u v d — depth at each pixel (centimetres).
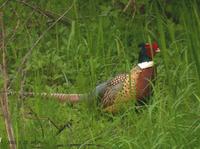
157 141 1064
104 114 1271
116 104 1270
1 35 1030
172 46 1472
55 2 1673
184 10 1459
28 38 1548
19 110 1173
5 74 1005
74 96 1298
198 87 1255
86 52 1488
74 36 1500
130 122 1190
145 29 1552
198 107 1176
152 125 1132
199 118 1105
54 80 1416
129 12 1625
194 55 1330
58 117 1223
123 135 1127
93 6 1599
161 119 1134
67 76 1425
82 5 1648
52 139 1092
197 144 1066
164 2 1620
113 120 1226
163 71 1375
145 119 1160
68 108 1269
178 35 1567
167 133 1069
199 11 1502
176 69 1307
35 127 1143
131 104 1264
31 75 1395
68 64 1457
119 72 1399
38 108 1217
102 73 1399
